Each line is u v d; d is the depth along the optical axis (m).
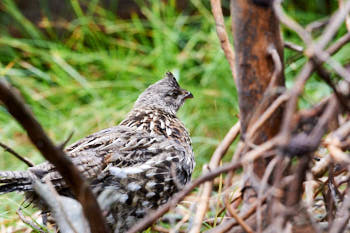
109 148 6.52
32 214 7.62
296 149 3.94
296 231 4.41
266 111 4.23
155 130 7.30
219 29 5.48
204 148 9.46
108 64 11.13
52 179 5.89
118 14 11.88
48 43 11.41
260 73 4.62
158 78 10.73
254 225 4.70
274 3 3.98
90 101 10.80
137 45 11.52
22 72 11.12
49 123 10.16
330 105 3.97
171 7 11.80
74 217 5.22
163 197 6.62
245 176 4.44
